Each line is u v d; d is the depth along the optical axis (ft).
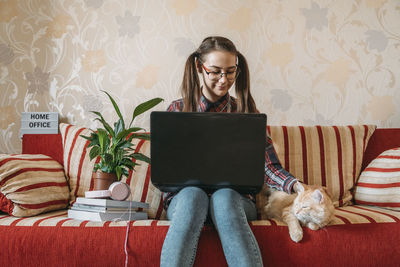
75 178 5.27
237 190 3.87
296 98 6.46
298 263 3.71
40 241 3.65
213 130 3.66
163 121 3.65
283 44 6.47
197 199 3.52
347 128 5.87
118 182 4.12
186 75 4.75
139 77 6.37
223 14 6.43
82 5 6.35
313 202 3.92
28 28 6.31
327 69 6.49
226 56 4.37
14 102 6.29
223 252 3.64
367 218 4.09
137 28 6.39
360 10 6.53
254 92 6.44
